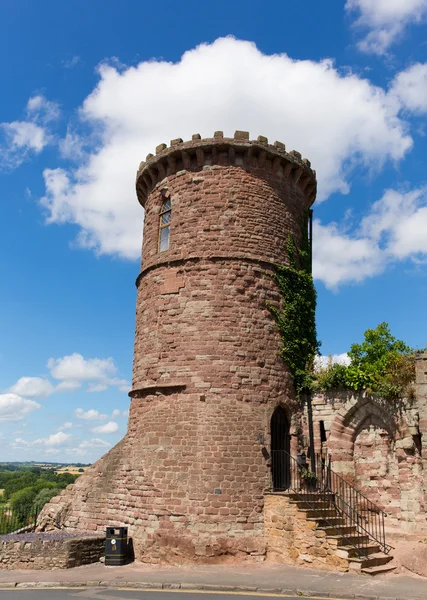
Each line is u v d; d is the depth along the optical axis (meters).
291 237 20.47
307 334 19.95
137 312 21.03
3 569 16.20
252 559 15.95
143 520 17.16
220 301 18.44
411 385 16.94
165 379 18.25
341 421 18.30
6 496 51.66
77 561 16.47
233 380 17.62
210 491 16.41
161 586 13.23
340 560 14.43
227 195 19.55
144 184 22.61
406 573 14.23
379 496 17.28
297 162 20.98
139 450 18.22
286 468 17.84
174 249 19.67
